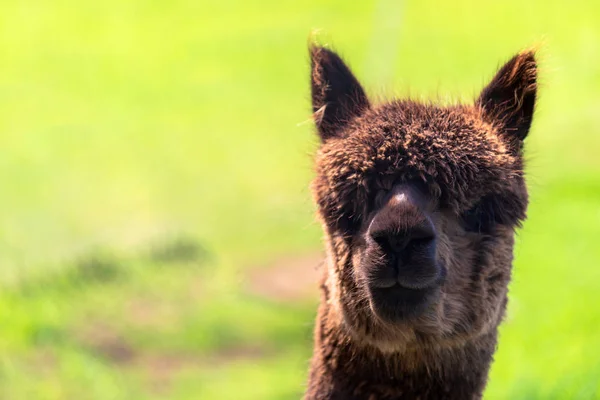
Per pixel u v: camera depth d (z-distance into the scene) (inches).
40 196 2292.1
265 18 4138.8
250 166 2827.3
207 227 2304.4
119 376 1278.3
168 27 4104.3
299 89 3511.3
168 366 1355.8
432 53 3499.0
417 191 506.0
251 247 2175.2
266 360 1393.9
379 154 511.5
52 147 2741.1
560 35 3604.8
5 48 3784.5
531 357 1015.0
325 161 541.6
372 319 511.5
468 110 559.8
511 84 564.1
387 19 3919.8
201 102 3385.8
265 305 1701.5
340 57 593.0
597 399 807.1
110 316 1536.7
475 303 519.2
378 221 485.1
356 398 547.2
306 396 577.0
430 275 479.5
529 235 1546.5
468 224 520.1
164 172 2694.4
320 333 569.6
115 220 2201.0
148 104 3284.9
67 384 1210.0
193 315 1579.7
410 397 538.6
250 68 3681.1
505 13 3954.2
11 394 1156.5
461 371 535.5
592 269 1350.9
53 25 4060.0
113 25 4143.7
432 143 511.8
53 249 1845.5
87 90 3383.4
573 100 2861.7
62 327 1413.6
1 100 3193.9
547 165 2190.0
